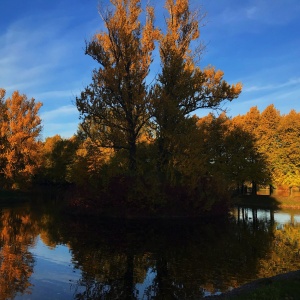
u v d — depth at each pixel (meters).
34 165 51.75
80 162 32.84
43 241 19.70
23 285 11.98
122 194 30.05
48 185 71.62
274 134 50.53
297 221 30.08
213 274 13.56
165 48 31.02
